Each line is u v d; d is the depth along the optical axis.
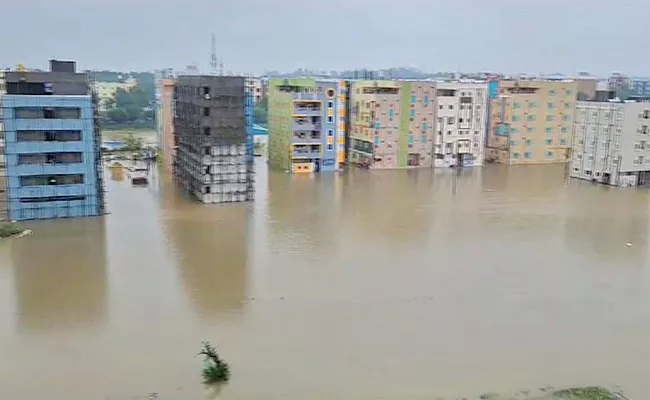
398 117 103.00
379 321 41.62
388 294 46.31
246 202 76.38
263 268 51.47
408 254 56.03
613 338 40.03
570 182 95.31
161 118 104.50
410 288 47.59
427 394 32.97
